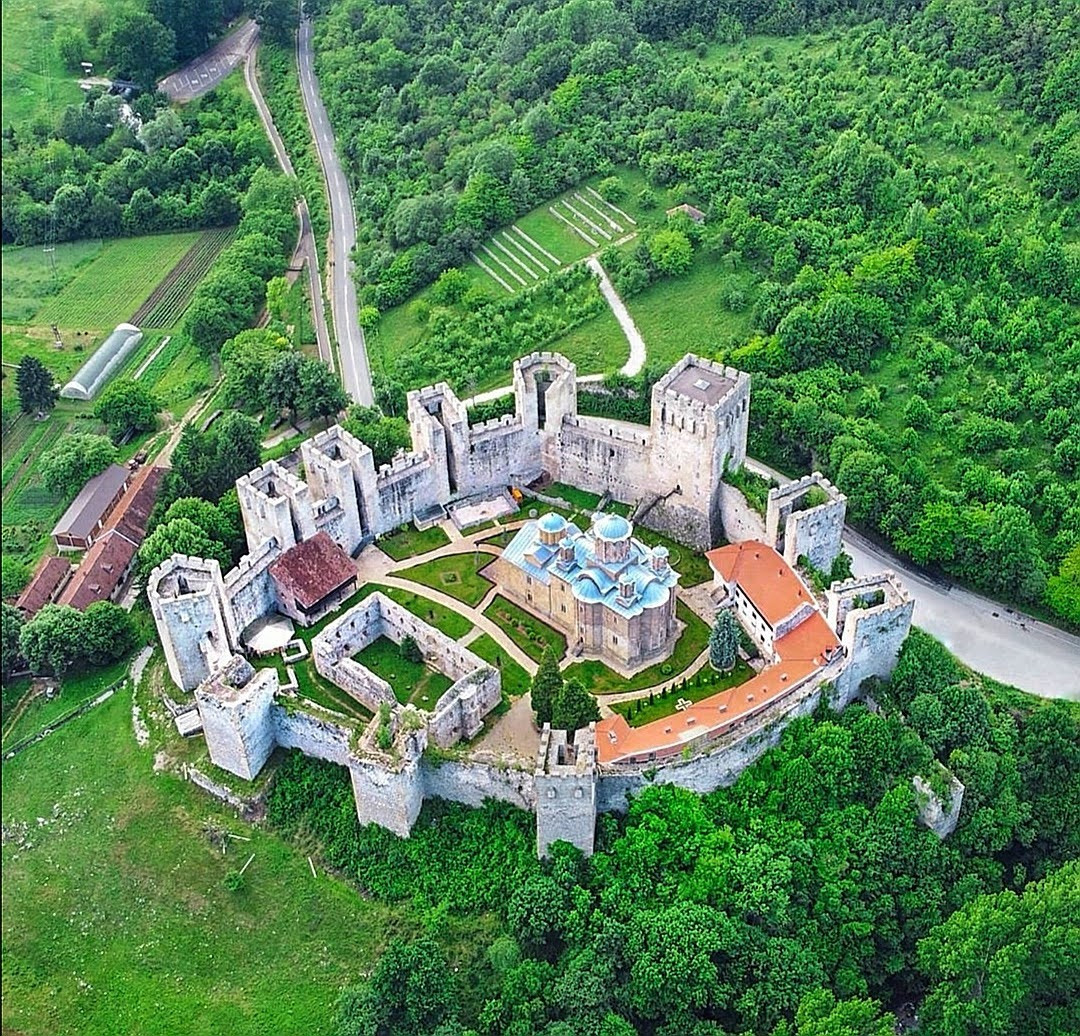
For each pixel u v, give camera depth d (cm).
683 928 16412
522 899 17088
